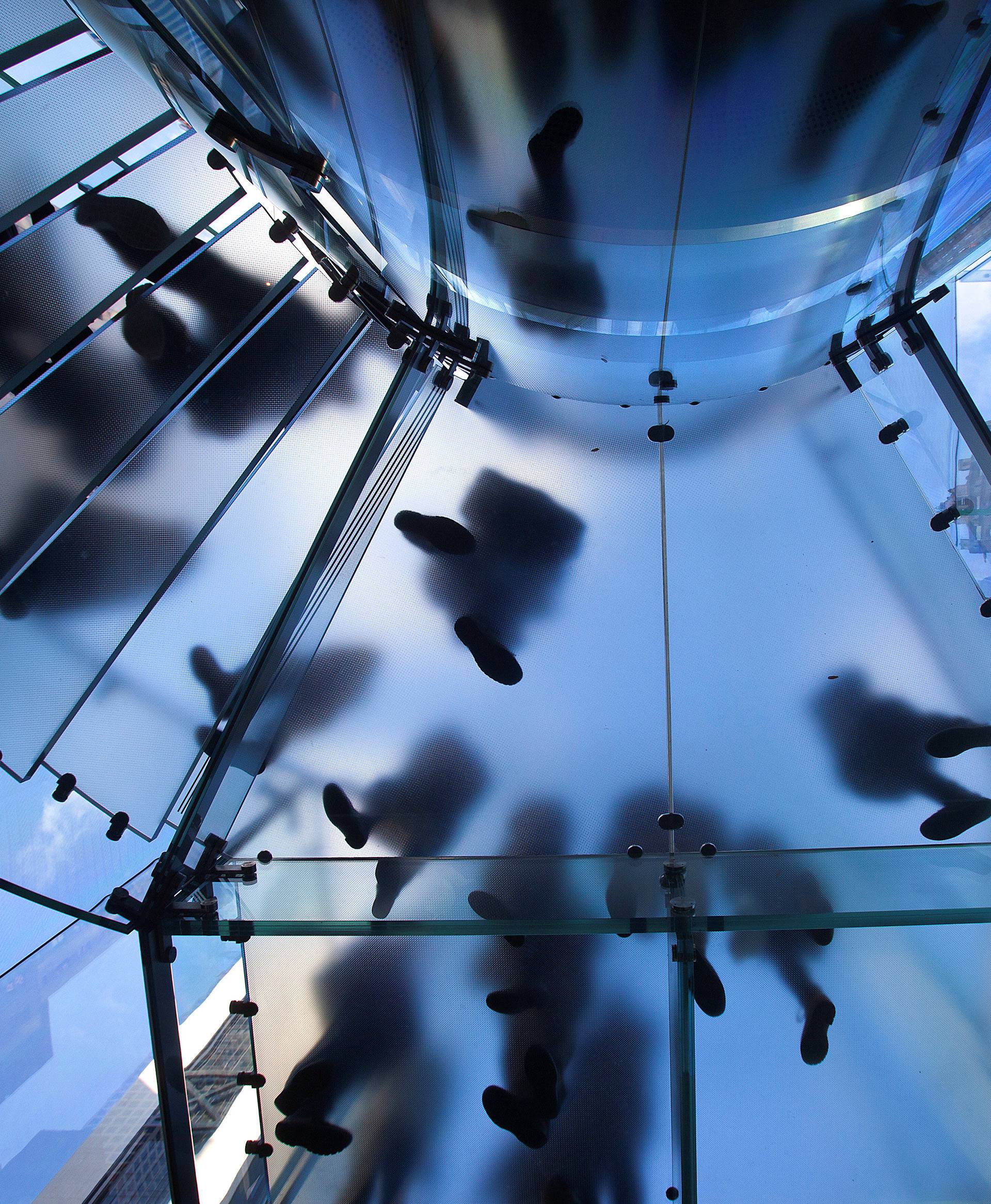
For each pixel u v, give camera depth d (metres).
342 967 3.60
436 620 4.20
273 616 3.80
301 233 3.42
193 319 3.51
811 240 2.70
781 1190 3.52
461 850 4.06
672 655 4.20
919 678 4.08
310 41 2.06
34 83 2.85
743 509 4.23
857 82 2.03
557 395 4.16
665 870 3.35
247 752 3.81
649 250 2.68
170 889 3.19
